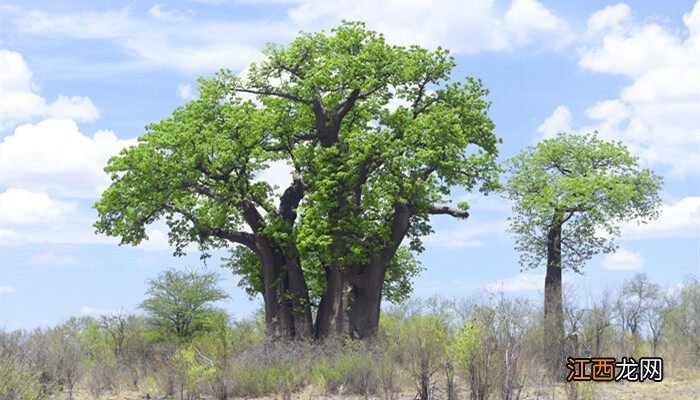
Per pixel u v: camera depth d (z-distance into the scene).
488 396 13.57
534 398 15.94
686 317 26.25
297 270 29.27
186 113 29.70
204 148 28.09
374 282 27.70
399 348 19.86
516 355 14.06
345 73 28.77
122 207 28.28
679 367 22.92
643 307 25.09
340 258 27.23
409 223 28.14
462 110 28.98
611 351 22.84
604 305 22.17
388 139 27.17
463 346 13.79
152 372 19.78
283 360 21.05
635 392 17.97
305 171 29.56
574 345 20.33
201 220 28.70
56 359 18.34
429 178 27.45
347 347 23.09
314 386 18.45
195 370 16.77
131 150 28.08
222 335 19.62
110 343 27.92
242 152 29.19
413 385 17.50
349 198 27.73
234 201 29.12
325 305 28.62
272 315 29.03
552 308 20.97
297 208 28.89
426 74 29.25
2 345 17.38
